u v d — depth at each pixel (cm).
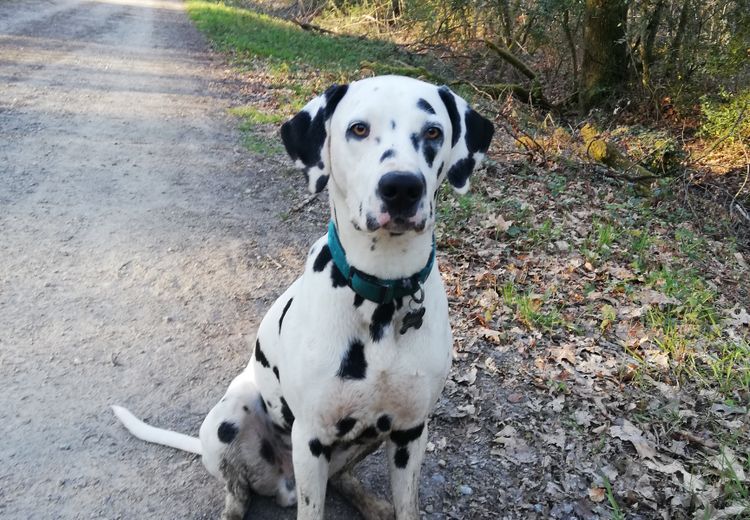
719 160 260
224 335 119
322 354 65
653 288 140
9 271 133
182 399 101
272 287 138
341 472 81
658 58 322
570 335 121
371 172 60
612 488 86
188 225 163
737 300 145
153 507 81
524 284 139
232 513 78
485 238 156
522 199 184
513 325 123
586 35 328
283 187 194
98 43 404
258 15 630
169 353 112
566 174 210
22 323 117
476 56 416
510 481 88
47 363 106
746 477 89
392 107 62
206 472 87
